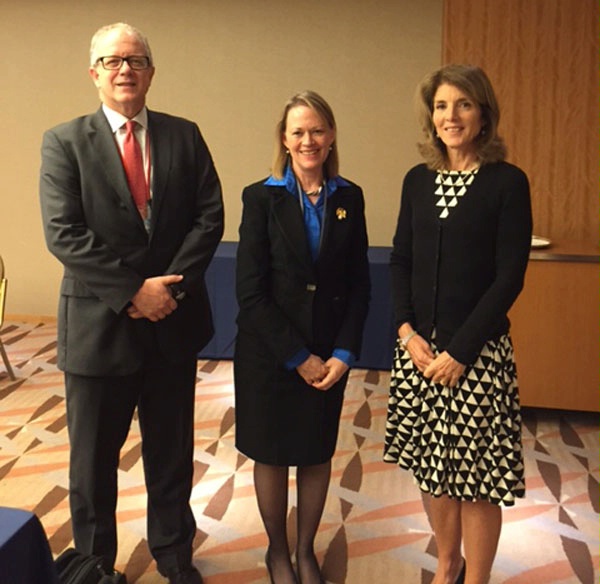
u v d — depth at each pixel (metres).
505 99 4.87
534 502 3.32
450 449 2.25
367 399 4.62
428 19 5.55
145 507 3.24
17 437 4.02
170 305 2.28
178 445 2.56
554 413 4.42
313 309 2.42
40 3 5.95
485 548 2.34
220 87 5.89
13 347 5.69
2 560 1.37
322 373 2.42
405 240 2.41
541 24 4.76
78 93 6.05
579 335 4.11
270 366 2.45
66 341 2.35
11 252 6.39
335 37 5.69
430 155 2.26
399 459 2.40
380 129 5.75
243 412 2.54
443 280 2.22
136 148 2.31
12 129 6.19
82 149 2.25
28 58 6.05
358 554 2.89
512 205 2.13
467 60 4.89
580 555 2.89
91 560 1.80
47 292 6.40
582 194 4.88
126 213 2.27
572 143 4.84
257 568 2.80
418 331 2.32
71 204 2.25
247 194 2.44
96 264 2.21
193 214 2.41
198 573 2.69
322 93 5.78
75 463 2.41
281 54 5.78
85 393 2.36
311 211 2.41
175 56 5.90
